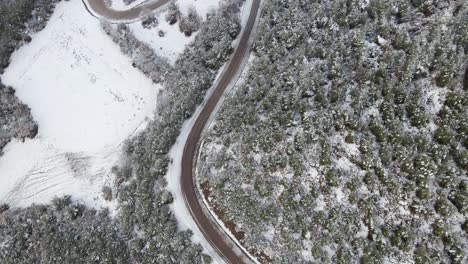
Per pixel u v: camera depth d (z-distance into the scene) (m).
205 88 78.69
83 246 67.38
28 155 83.44
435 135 53.91
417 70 57.66
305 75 65.00
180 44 88.62
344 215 55.81
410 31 63.19
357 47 63.72
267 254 59.59
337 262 54.38
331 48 66.31
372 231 53.72
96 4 97.19
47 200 77.44
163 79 84.06
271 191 61.06
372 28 64.88
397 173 54.78
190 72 80.19
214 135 71.75
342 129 59.31
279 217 59.28
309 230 57.34
